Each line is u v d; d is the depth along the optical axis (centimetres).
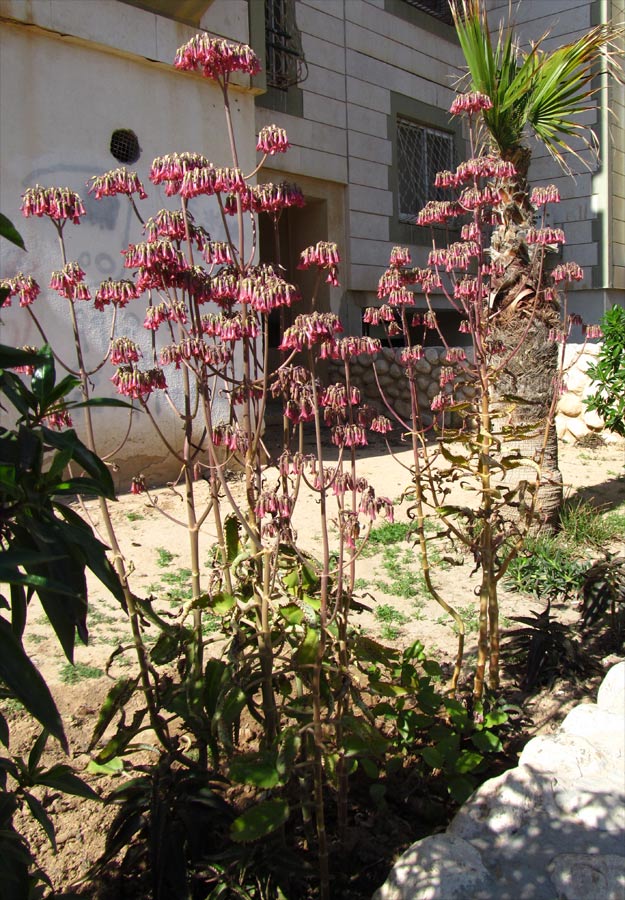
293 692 327
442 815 295
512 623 457
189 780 254
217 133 789
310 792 275
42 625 446
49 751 322
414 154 1309
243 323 254
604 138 1370
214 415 748
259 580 275
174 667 380
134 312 720
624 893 212
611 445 993
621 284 1453
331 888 261
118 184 293
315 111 1102
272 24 996
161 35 727
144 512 648
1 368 182
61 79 670
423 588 509
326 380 1187
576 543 579
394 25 1229
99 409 694
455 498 713
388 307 363
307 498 691
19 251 647
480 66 528
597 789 253
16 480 176
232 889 235
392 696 283
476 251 351
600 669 399
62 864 266
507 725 338
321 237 1153
